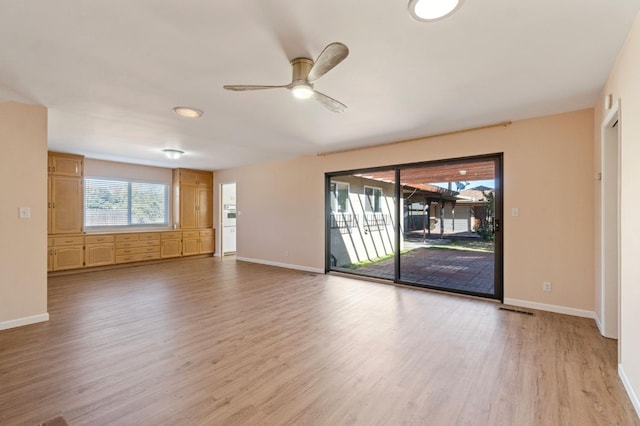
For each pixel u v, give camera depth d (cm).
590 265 325
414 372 218
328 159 562
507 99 301
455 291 420
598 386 200
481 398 188
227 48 209
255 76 253
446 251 441
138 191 692
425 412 175
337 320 321
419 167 456
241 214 725
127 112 339
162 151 547
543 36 196
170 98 299
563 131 340
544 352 247
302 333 288
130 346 259
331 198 582
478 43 204
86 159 609
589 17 177
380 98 298
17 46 205
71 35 193
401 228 482
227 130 412
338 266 592
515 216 369
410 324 309
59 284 480
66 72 244
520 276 366
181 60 226
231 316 334
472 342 266
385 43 203
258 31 189
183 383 204
